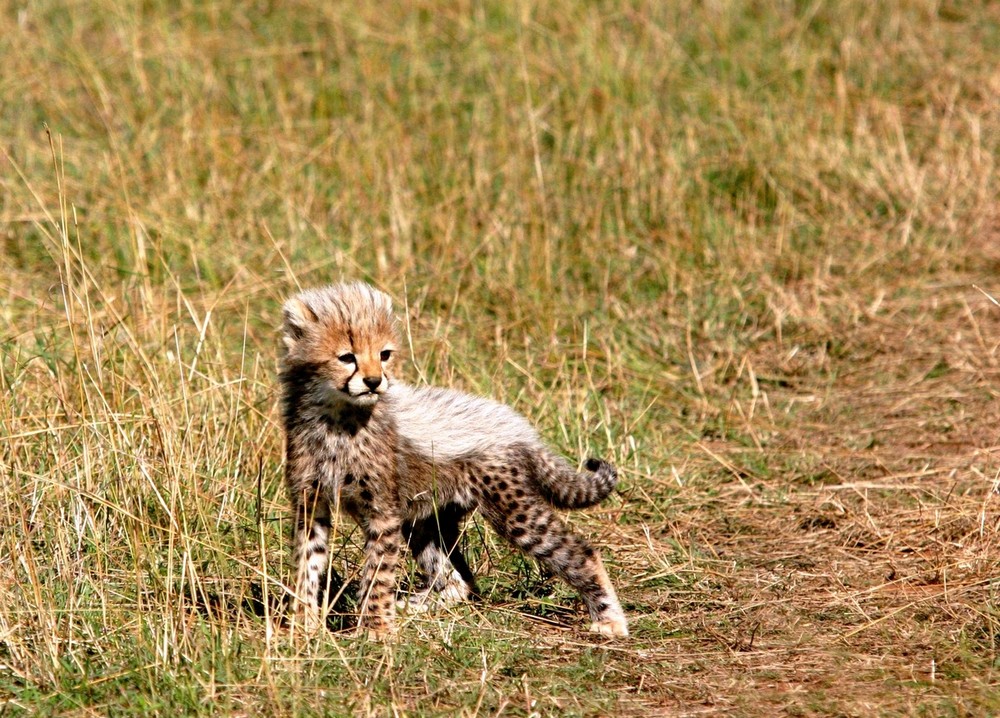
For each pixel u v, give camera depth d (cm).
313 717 685
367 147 1609
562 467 873
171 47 1808
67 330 1188
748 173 1616
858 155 1658
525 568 908
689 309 1395
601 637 812
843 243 1533
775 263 1492
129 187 1527
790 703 716
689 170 1609
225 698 706
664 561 917
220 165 1573
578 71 1748
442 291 1370
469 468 855
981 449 1126
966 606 832
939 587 873
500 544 930
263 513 918
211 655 729
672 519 1011
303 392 833
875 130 1727
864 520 989
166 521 872
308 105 1744
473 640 784
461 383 1148
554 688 733
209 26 1955
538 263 1413
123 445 900
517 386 1197
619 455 1095
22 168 1572
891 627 812
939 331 1371
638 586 895
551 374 1249
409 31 1900
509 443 866
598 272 1445
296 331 833
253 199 1516
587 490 865
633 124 1653
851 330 1384
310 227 1459
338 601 858
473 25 1897
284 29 1938
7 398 957
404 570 924
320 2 1991
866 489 1059
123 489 866
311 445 830
